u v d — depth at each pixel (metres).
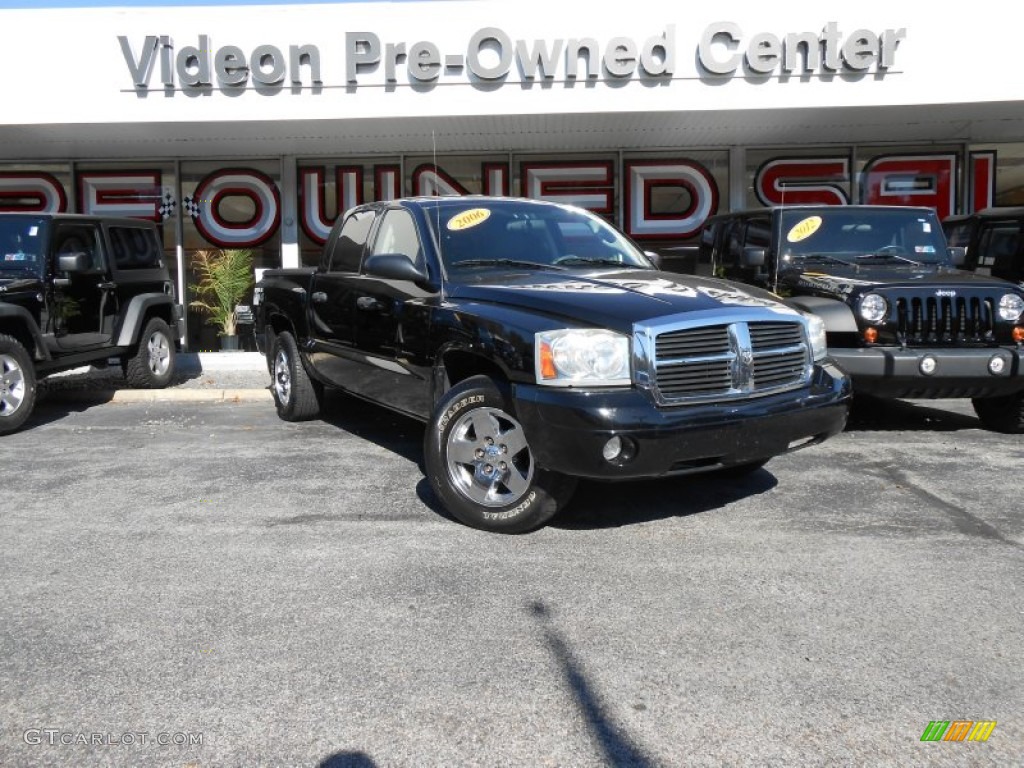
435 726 2.77
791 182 13.61
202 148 13.30
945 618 3.54
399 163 13.75
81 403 9.42
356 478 5.86
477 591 3.85
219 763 2.58
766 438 4.38
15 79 11.44
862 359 6.51
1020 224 8.98
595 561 4.21
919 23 11.01
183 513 5.07
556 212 6.09
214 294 14.05
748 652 3.26
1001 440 6.95
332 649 3.30
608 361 4.14
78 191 13.98
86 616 3.61
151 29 11.40
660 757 2.60
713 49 11.13
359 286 6.00
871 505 5.14
